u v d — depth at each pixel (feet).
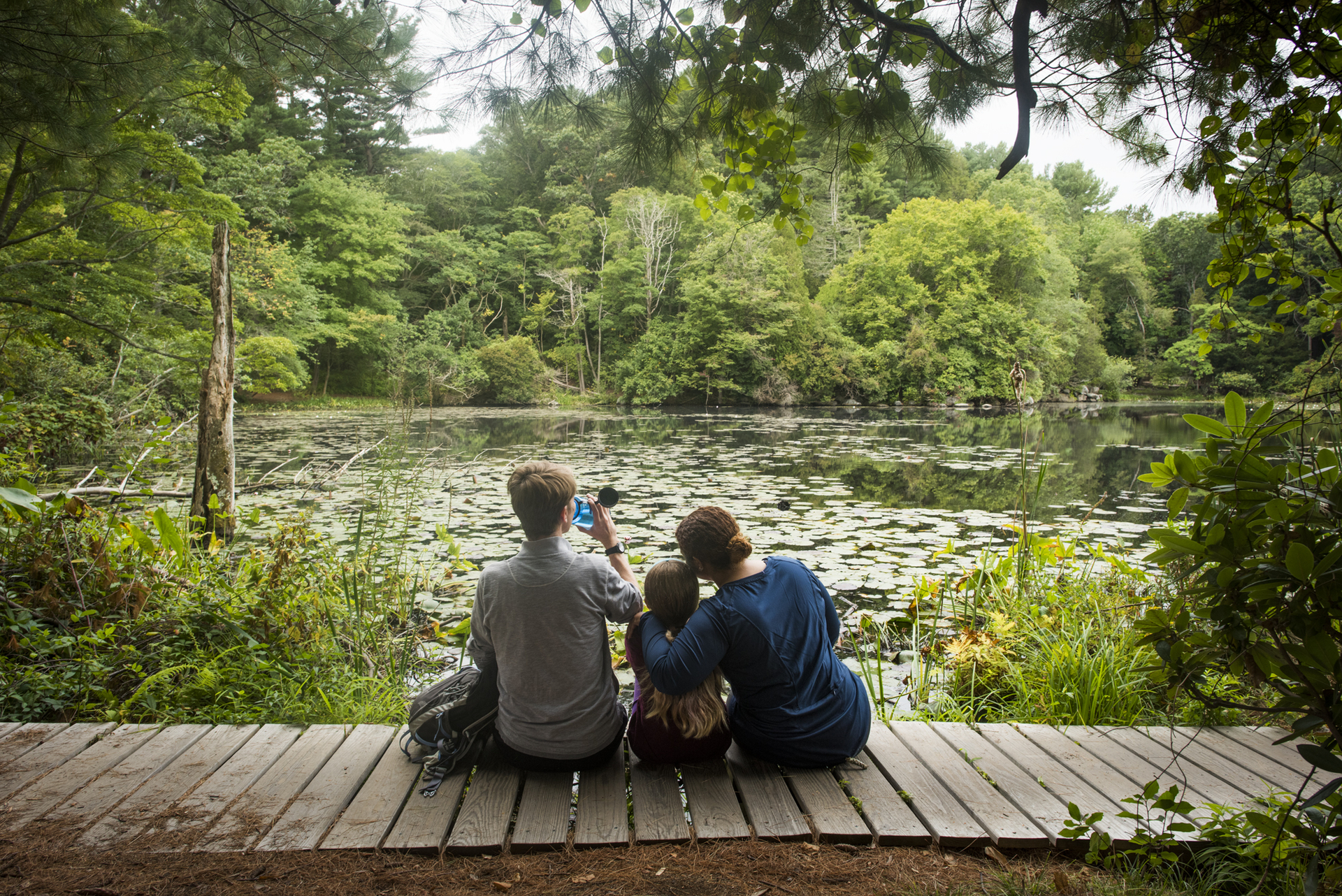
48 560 10.90
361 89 9.87
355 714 9.29
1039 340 112.16
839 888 5.69
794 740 7.05
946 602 15.47
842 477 35.68
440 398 99.55
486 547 20.10
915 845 6.31
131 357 42.65
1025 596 13.91
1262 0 6.23
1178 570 5.17
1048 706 9.91
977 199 142.41
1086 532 22.98
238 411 80.07
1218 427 4.96
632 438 57.31
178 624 10.82
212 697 9.43
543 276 122.31
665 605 6.94
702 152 9.30
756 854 6.10
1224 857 5.98
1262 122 7.05
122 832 6.35
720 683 7.19
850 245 131.13
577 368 121.49
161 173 32.27
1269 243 7.52
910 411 101.40
